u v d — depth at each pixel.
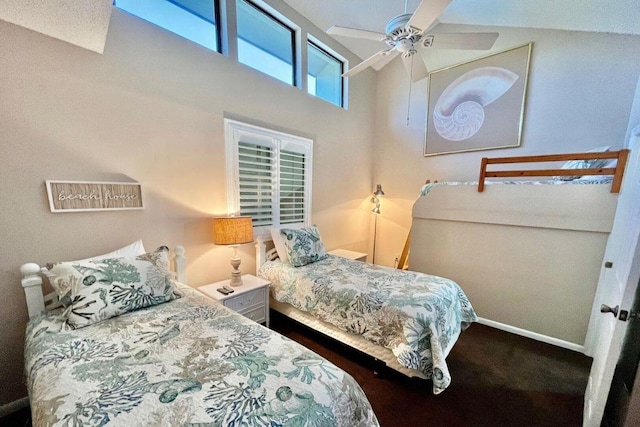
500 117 3.29
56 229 1.66
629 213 1.74
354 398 0.99
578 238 2.35
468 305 2.26
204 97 2.32
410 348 1.62
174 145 2.16
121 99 1.86
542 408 1.68
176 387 0.91
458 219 2.98
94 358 1.08
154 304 1.58
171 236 2.21
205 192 2.40
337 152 3.94
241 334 1.28
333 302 2.07
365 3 2.97
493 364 2.14
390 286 2.10
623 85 2.54
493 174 2.74
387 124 4.47
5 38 1.44
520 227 2.63
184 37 2.18
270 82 2.88
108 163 1.83
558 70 2.87
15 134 1.50
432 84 3.88
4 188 1.49
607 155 2.16
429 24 1.72
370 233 4.78
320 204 3.75
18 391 1.60
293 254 2.68
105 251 1.87
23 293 1.58
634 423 0.98
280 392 0.91
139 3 1.97
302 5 3.02
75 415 0.79
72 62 1.65
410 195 4.29
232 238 2.27
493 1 2.80
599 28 2.49
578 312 2.38
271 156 2.98
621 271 1.59
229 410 0.82
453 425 1.55
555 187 2.42
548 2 2.46
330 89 3.88
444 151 3.83
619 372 1.21
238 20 2.63
